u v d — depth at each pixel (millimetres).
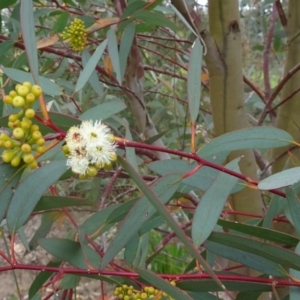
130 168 270
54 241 368
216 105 525
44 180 317
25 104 278
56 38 606
